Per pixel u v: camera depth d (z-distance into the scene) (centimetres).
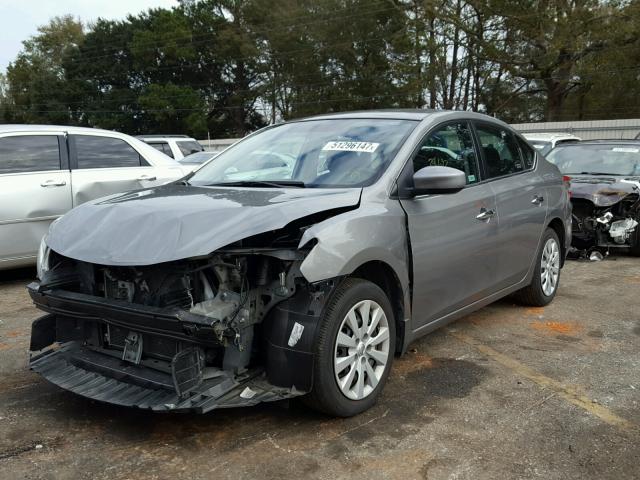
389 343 356
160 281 309
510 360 436
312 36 5319
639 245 845
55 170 668
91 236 324
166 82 6012
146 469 285
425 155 400
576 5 3553
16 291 643
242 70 6209
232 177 417
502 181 483
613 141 992
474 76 4788
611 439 318
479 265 441
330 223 318
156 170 749
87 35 6369
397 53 4997
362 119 436
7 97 7081
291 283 304
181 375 290
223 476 279
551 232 568
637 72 4166
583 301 603
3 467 286
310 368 306
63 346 366
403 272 361
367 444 309
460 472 285
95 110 6094
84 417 339
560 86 4138
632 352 454
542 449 307
